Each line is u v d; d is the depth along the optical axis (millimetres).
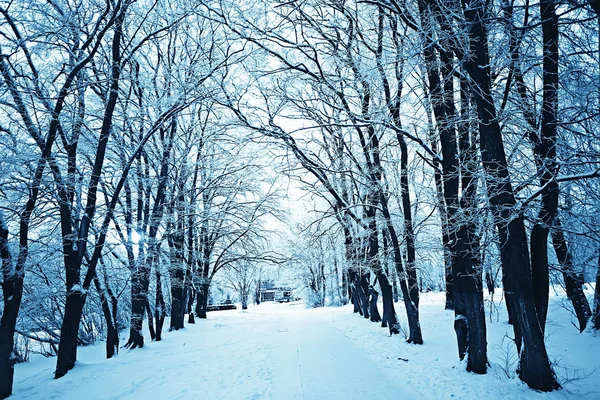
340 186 16797
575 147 7262
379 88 11750
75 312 10305
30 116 9805
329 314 27578
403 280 11828
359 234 15742
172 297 20609
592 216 7465
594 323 9797
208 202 21875
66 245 10398
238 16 10227
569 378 6930
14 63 9766
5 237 8906
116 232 13266
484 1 6562
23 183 9852
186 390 7621
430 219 14688
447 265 10602
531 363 6426
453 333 12711
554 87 7031
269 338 15203
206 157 20609
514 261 6617
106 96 12859
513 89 8141
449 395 6406
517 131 9102
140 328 14352
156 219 14867
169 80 14070
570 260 9094
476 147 9273
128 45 11836
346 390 6953
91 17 10633
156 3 11789
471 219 7570
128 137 14719
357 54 10500
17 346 15078
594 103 6859
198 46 14555
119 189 11703
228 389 7461
